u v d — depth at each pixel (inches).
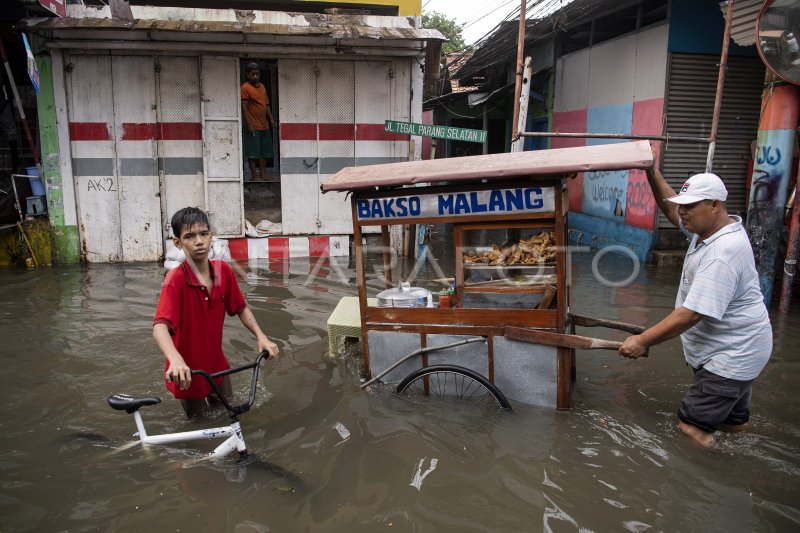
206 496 119.9
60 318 241.0
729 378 135.4
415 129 342.0
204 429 145.0
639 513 114.7
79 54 339.3
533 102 575.8
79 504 117.7
